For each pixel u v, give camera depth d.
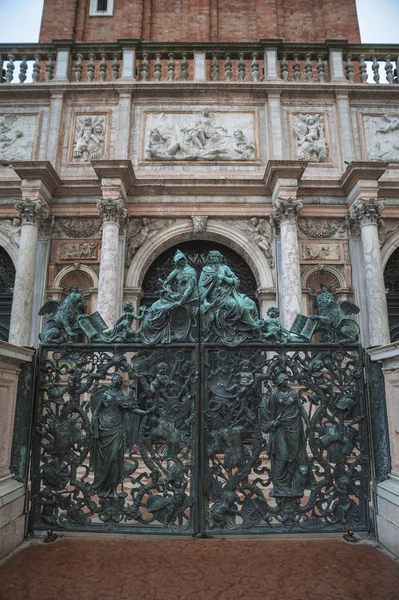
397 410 3.69
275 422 3.92
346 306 4.30
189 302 4.20
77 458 3.93
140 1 15.59
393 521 3.50
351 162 9.71
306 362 4.35
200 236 10.71
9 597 2.76
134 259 10.29
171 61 11.70
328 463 3.96
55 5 15.53
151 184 10.38
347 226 10.47
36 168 9.58
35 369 4.06
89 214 10.45
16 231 10.45
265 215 10.52
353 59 11.93
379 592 2.85
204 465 3.89
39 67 11.75
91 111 11.33
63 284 10.30
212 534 3.79
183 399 4.01
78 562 3.29
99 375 4.03
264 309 10.05
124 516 4.10
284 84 11.22
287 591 2.87
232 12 15.67
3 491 3.51
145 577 3.05
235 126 11.28
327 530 3.80
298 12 15.57
